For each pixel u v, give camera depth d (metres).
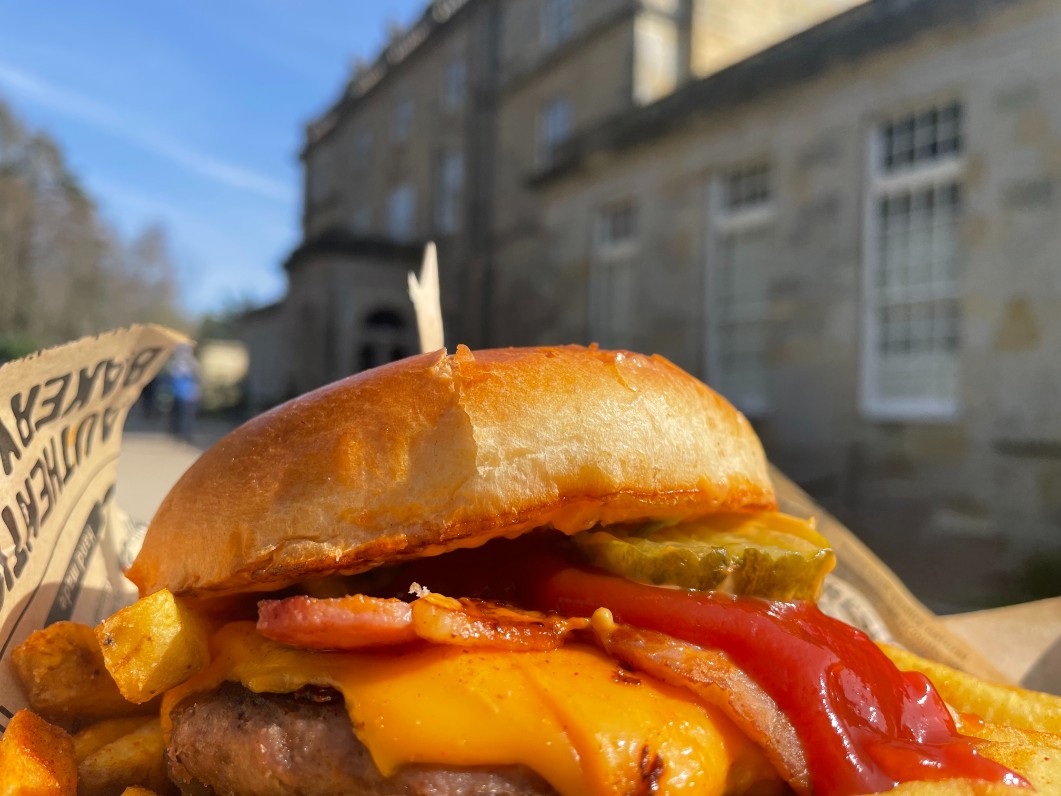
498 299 21.44
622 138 13.70
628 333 14.24
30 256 41.28
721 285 12.20
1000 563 7.18
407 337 27.03
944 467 8.59
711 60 16.33
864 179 9.73
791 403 10.55
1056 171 7.73
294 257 28.19
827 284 10.15
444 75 25.47
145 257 53.19
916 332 9.25
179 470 11.70
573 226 15.43
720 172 12.14
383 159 29.94
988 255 8.23
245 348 42.50
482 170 22.72
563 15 19.33
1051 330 7.70
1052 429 7.64
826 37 10.03
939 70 8.86
